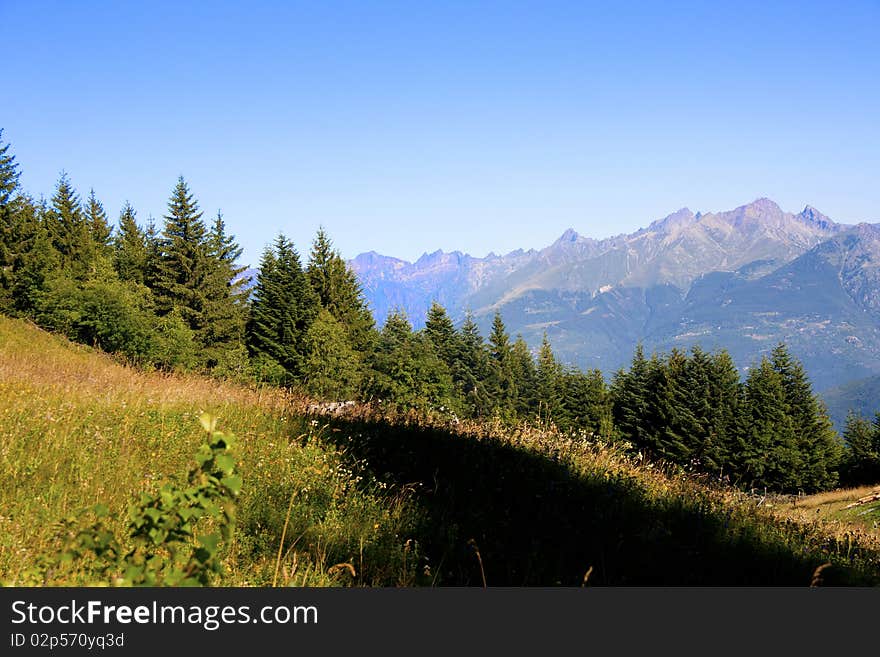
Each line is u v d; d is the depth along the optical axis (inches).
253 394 440.1
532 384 3838.6
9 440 251.9
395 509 257.0
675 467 414.6
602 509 289.0
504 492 296.0
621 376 3784.5
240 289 2950.3
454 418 447.8
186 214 2659.9
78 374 592.1
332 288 2965.1
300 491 256.1
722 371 3373.5
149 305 2242.9
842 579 259.9
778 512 368.8
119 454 264.8
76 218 2979.8
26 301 1881.2
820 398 3248.0
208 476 114.0
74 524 136.5
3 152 2410.2
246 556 197.6
